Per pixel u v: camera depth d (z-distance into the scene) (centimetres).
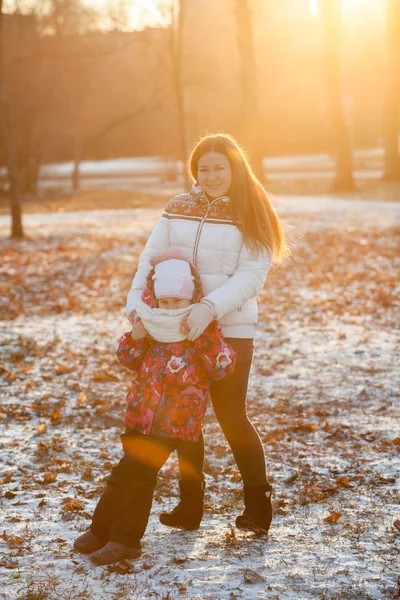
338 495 484
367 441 600
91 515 440
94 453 573
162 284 370
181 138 3095
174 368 364
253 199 387
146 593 333
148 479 370
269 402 717
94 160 9281
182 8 2969
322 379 793
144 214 3020
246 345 390
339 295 1289
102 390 755
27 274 1562
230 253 383
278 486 500
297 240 1989
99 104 6197
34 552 382
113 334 1020
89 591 335
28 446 582
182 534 411
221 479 520
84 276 1523
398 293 1287
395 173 4247
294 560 376
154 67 5391
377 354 895
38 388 759
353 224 2334
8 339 977
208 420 657
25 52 4575
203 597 331
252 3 5641
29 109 4759
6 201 4362
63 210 3384
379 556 384
